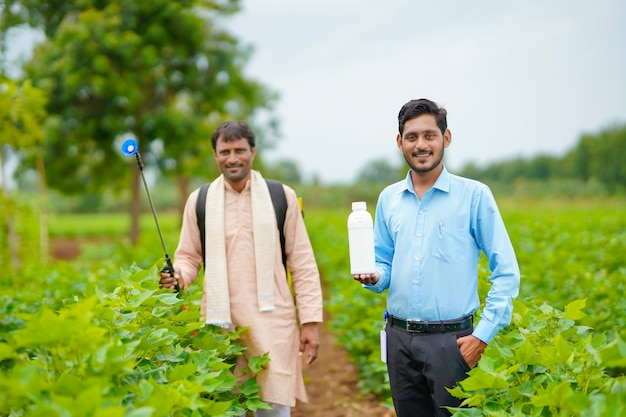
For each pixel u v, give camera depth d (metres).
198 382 2.41
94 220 42.00
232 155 3.59
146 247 10.31
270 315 3.62
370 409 5.20
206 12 20.56
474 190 2.97
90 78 17.34
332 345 7.38
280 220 3.70
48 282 5.43
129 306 2.79
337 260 10.37
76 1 18.25
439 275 2.96
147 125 18.97
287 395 3.59
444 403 2.93
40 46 17.98
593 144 69.44
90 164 20.44
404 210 3.09
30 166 18.31
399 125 3.01
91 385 1.96
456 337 2.95
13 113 7.54
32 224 9.62
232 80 20.53
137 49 18.12
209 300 3.59
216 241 3.62
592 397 2.03
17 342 2.08
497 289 2.86
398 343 3.09
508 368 2.57
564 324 2.95
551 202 41.72
